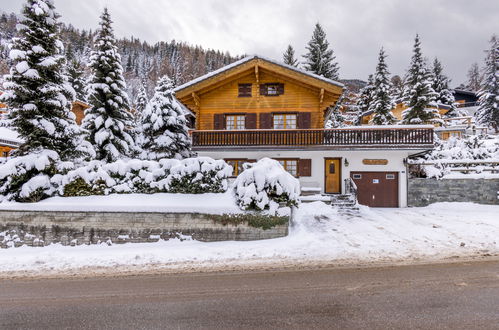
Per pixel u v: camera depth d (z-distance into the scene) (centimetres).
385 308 437
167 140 1581
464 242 816
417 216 1256
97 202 938
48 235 926
